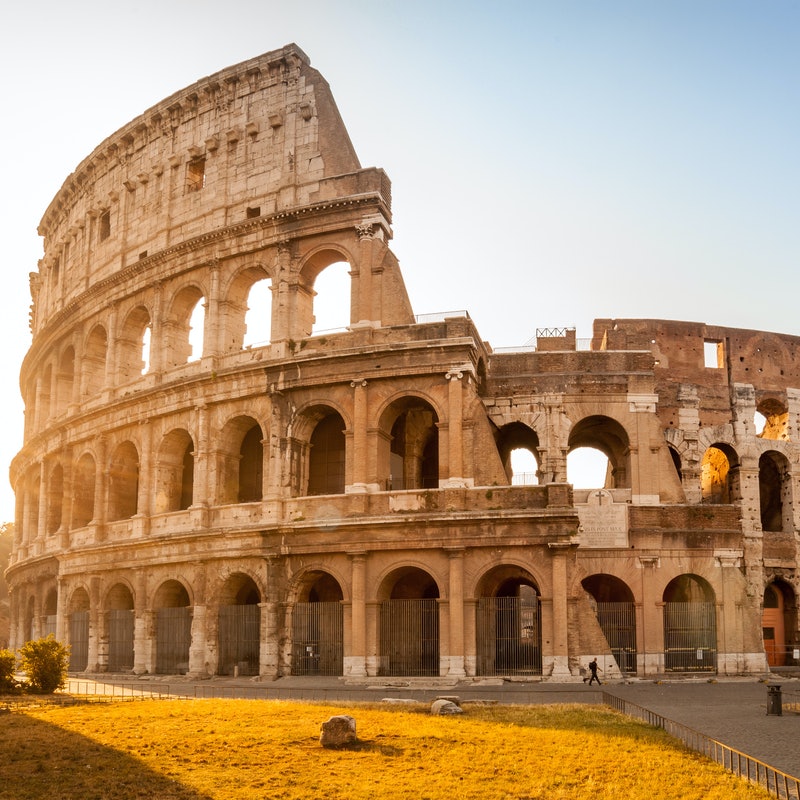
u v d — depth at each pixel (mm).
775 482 86438
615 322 81562
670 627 70312
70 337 92375
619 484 76938
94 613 78500
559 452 71875
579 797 26094
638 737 35312
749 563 78562
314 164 73500
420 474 73688
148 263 79938
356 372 66688
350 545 64125
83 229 93000
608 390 72875
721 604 69938
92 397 86562
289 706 45312
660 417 79375
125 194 86125
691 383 80875
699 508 71438
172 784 28781
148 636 73125
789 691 55531
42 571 88562
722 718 41719
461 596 61844
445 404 64812
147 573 74312
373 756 32094
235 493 73188
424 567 63062
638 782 27656
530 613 93062
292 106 75688
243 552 67875
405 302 69125
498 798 26234
